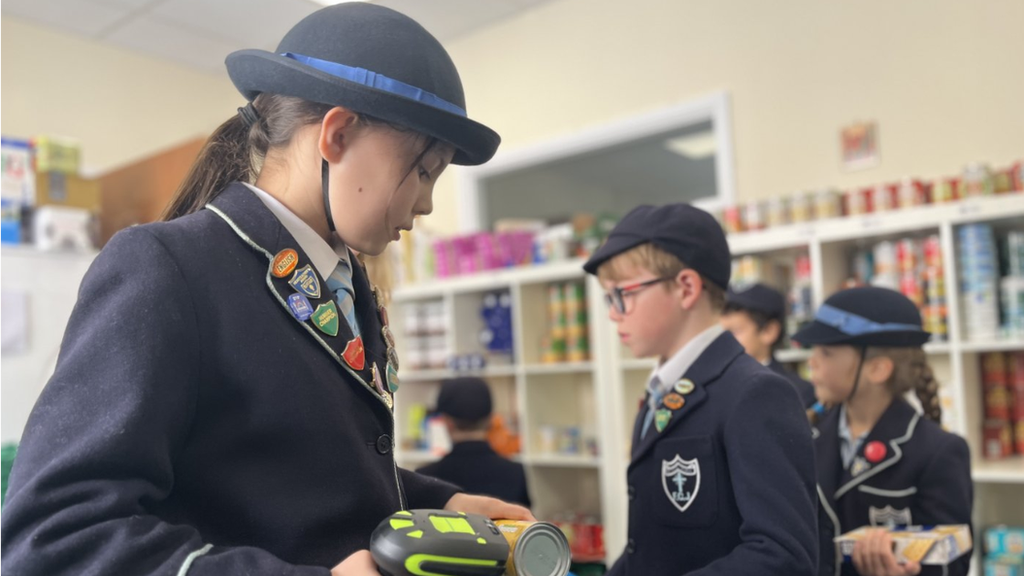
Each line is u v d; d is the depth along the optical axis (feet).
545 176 15.60
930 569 5.21
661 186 14.24
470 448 9.23
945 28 10.88
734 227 10.76
